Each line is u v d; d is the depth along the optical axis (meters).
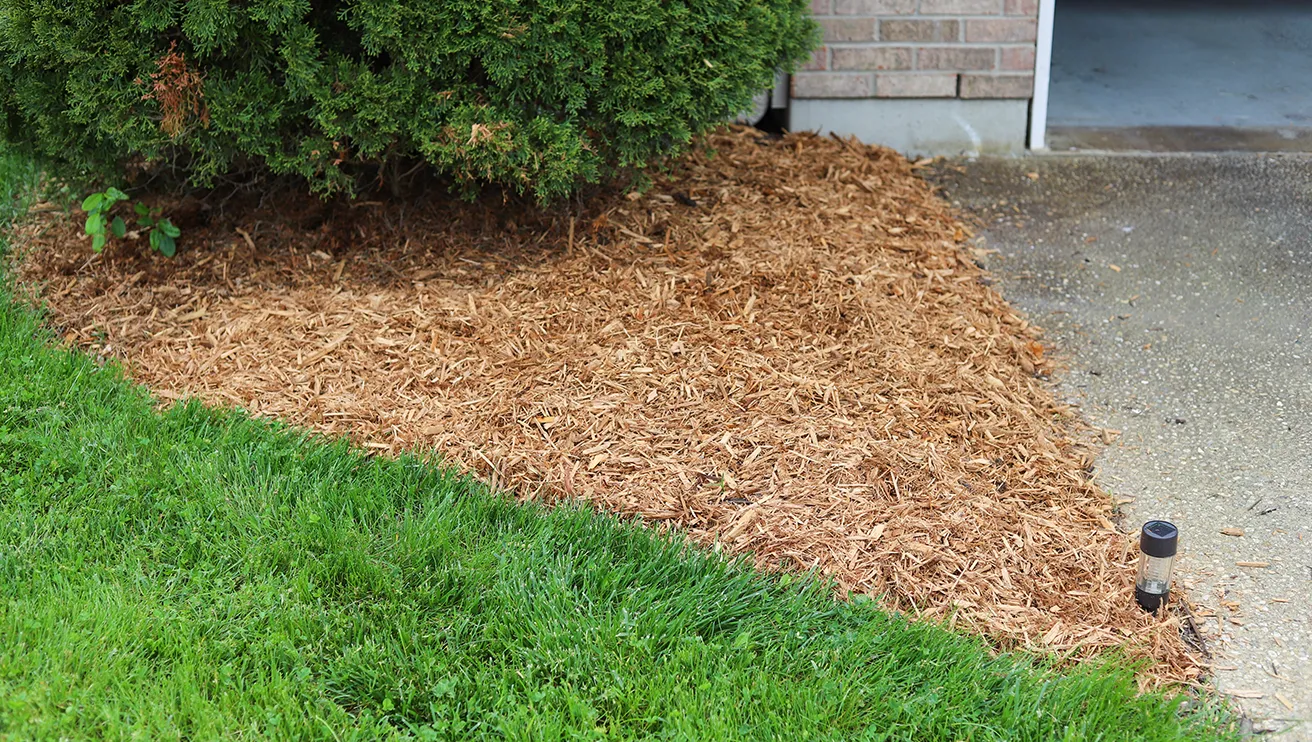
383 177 5.04
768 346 4.23
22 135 4.53
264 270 4.79
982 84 6.04
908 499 3.50
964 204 5.64
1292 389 4.18
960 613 3.09
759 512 3.43
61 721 2.55
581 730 2.63
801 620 2.98
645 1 4.30
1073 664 2.94
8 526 3.22
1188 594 3.21
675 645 2.89
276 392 4.00
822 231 5.04
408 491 3.44
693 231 4.97
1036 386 4.24
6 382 3.94
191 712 2.63
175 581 3.05
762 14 4.70
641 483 3.54
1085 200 5.65
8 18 4.02
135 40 4.13
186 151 4.76
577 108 4.41
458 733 2.61
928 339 4.38
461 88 4.33
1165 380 4.29
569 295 4.52
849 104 6.13
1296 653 2.99
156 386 4.07
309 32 4.15
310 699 2.69
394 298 4.56
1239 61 7.79
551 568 3.11
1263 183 5.70
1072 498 3.60
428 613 2.98
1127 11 9.35
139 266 4.83
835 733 2.61
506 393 3.95
